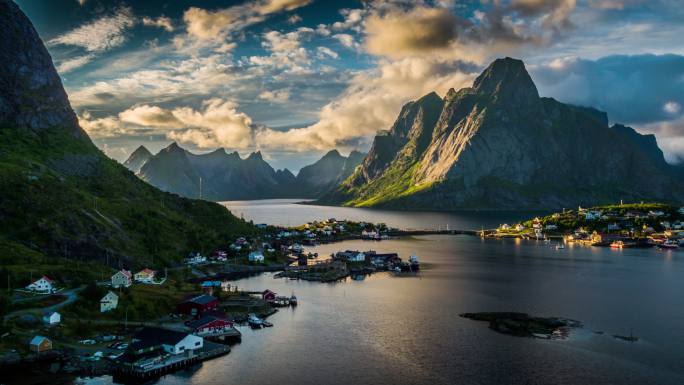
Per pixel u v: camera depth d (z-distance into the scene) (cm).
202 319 15638
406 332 15675
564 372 12519
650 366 12862
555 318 16988
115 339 14362
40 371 12475
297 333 15712
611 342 14612
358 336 15350
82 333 14625
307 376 12431
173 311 17538
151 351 13075
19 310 15275
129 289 18562
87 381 12038
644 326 16125
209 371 12762
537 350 13975
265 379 12281
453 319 17062
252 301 19400
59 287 18050
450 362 13200
